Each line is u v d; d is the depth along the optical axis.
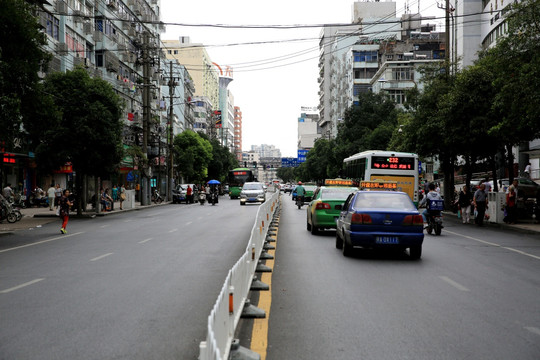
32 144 31.98
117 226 24.16
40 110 19.34
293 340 5.95
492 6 61.00
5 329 6.48
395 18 104.94
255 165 135.12
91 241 17.33
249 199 49.28
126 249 14.85
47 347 5.73
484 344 5.77
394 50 85.69
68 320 6.89
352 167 32.91
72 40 44.12
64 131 30.28
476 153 29.41
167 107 91.00
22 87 18.58
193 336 6.13
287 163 158.75
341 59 115.44
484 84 28.06
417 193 28.67
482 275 10.39
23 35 18.00
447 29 33.09
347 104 106.56
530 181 29.47
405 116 38.41
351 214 12.82
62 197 20.64
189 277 10.09
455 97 28.33
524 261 12.46
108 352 5.55
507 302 7.90
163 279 9.89
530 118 20.30
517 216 26.20
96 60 50.22
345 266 11.51
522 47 20.23
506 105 21.56
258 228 11.95
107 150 31.77
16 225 25.36
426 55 83.62
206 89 150.00
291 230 21.09
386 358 5.32
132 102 59.97
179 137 83.88
